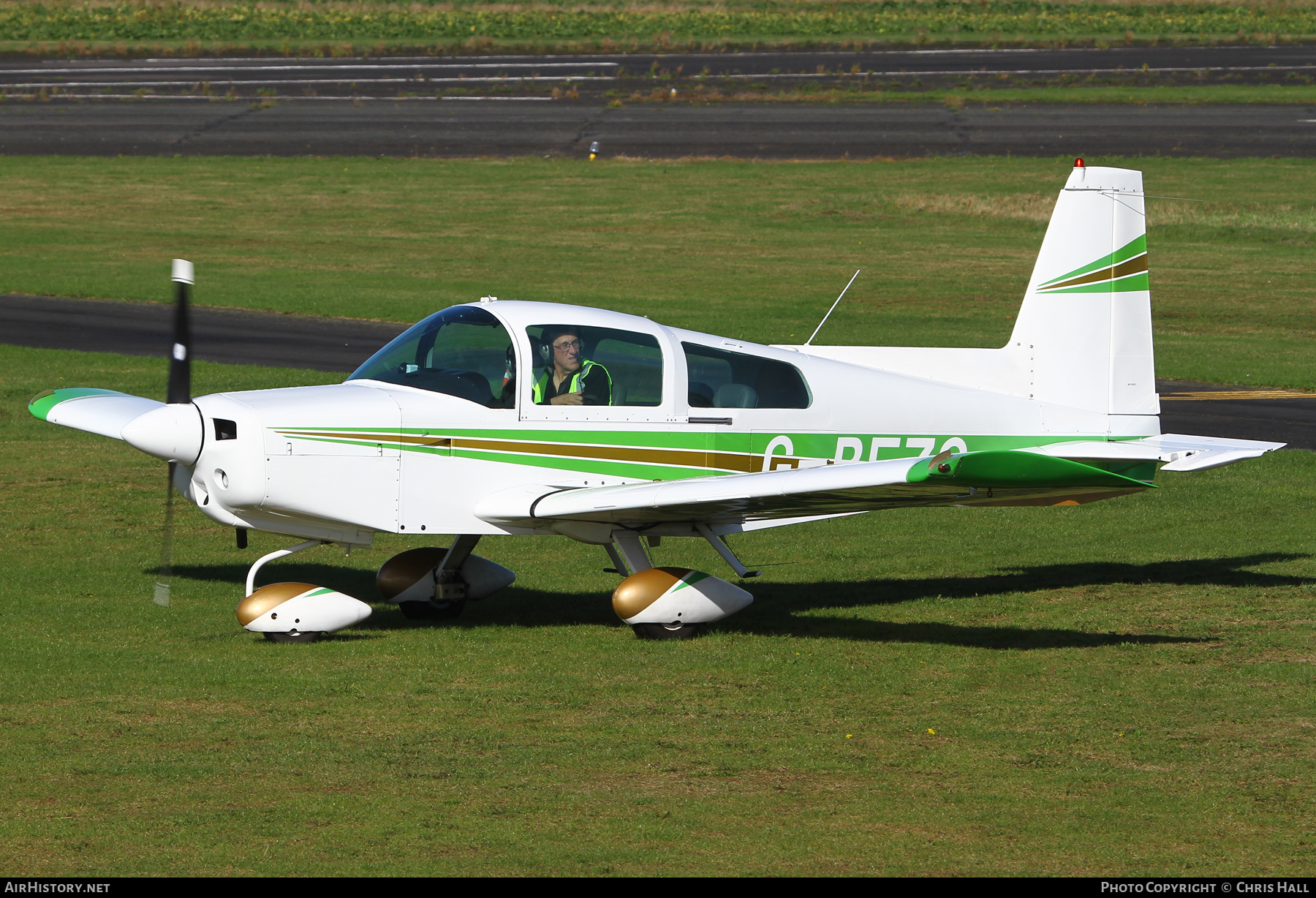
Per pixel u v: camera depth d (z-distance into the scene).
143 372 60.97
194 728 20.94
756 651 26.09
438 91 160.38
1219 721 21.80
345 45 187.12
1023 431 31.36
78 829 17.11
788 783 19.00
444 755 19.94
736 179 124.31
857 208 113.62
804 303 81.81
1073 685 23.83
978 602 30.38
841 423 29.62
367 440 26.02
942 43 194.50
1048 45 191.88
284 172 125.38
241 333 72.38
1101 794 18.66
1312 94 157.00
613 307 79.44
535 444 27.19
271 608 25.78
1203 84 163.88
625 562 28.78
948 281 89.75
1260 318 79.81
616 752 20.16
